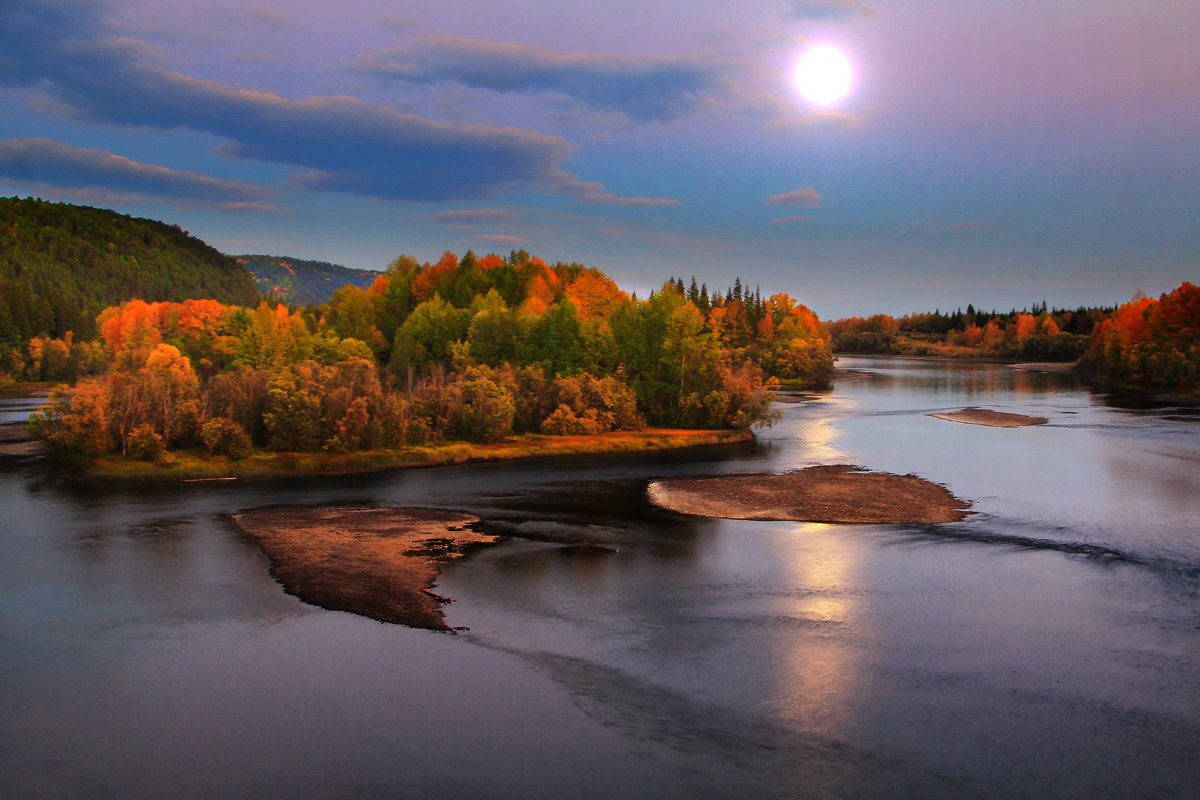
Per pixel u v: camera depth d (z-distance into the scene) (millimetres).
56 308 192125
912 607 32812
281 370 78062
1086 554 40719
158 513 49688
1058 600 33625
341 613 31734
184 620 30859
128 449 65562
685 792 19781
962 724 23141
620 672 26516
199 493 57000
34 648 28078
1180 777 20469
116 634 29422
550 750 21656
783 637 29516
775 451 79812
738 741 22203
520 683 25625
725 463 72312
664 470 68438
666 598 33844
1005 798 19594
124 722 22984
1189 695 24922
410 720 23219
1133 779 20391
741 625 30703
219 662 27047
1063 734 22578
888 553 41062
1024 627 30562
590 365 102000
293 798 19406
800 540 43719
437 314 123812
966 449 79312
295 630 29906
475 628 30297
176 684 25391
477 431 80000
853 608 32688
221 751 21500
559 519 48812
